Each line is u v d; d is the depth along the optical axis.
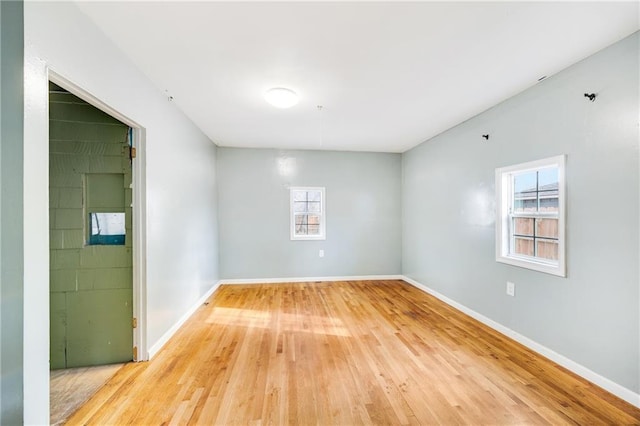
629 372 1.77
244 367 2.19
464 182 3.46
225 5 1.51
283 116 3.29
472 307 3.29
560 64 2.12
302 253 5.05
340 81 2.41
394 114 3.22
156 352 2.43
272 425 1.58
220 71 2.24
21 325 1.19
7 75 1.12
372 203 5.20
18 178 1.17
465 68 2.20
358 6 1.52
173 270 2.84
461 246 3.51
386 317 3.27
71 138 2.19
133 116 2.10
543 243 2.47
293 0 1.47
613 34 1.75
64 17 1.43
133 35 1.77
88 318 2.22
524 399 1.80
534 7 1.53
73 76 1.50
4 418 1.12
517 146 2.65
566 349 2.17
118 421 1.62
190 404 1.76
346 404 1.76
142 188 2.27
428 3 1.50
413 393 1.87
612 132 1.85
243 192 4.90
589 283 2.00
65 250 2.19
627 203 1.77
